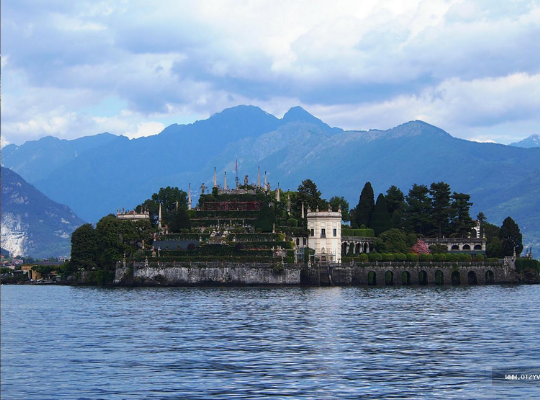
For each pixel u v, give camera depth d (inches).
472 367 5032.0
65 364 5162.4
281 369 4963.1
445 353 5492.1
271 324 6988.2
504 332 6481.3
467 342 5954.7
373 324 6978.4
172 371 4918.8
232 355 5413.4
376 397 4325.8
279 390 4448.8
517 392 4443.9
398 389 4485.7
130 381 4667.8
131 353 5531.5
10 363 5196.9
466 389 4493.1
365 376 4778.5
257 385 4559.5
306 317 7514.8
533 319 7357.3
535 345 5816.9
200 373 4854.8
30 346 5871.1
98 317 7682.1
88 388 4520.2
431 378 4734.3
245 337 6210.6
